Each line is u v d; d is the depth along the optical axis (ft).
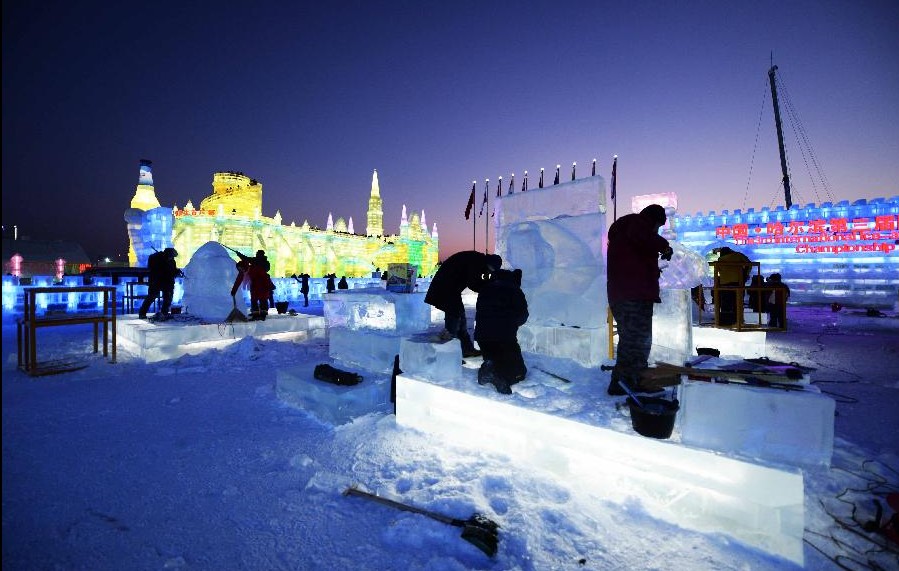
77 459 11.55
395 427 13.79
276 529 8.55
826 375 19.93
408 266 21.40
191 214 173.17
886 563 7.46
